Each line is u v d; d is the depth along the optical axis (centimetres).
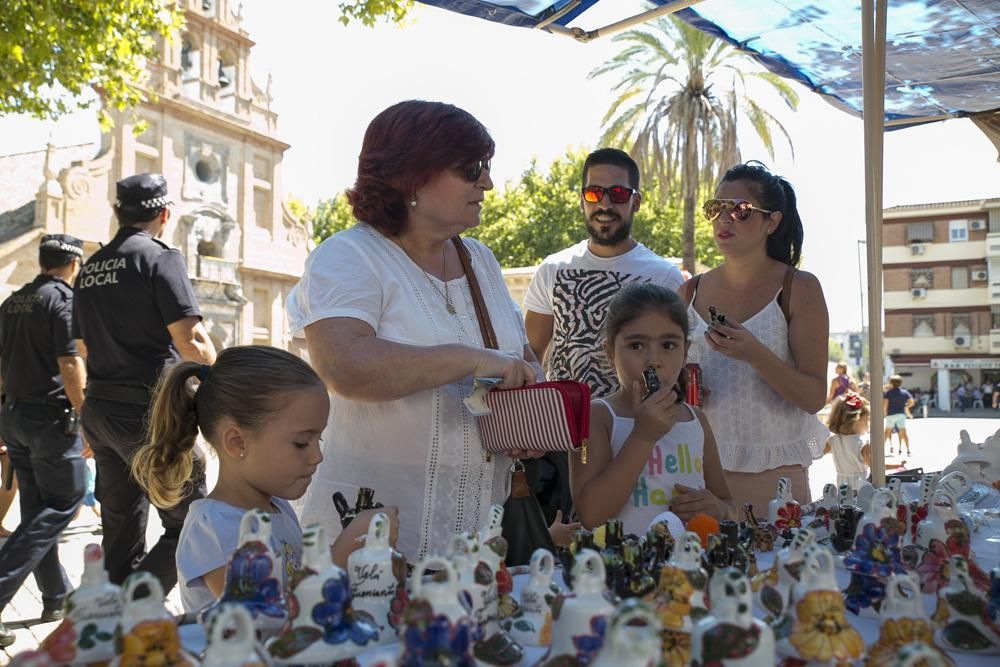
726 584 112
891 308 5047
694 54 2156
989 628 134
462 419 218
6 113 844
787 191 317
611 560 142
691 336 313
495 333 235
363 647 117
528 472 244
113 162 2775
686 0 345
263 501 187
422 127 215
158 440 199
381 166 218
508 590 145
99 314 381
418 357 200
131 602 105
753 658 106
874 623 146
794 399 287
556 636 117
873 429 332
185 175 2980
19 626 446
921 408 4675
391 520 158
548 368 408
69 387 437
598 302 358
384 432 216
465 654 104
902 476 330
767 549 201
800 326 298
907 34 419
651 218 3744
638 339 237
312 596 117
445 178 215
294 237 3428
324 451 229
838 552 192
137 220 402
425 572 153
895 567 151
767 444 299
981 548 204
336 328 204
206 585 171
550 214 3894
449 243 242
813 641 117
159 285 382
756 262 307
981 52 439
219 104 3089
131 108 986
